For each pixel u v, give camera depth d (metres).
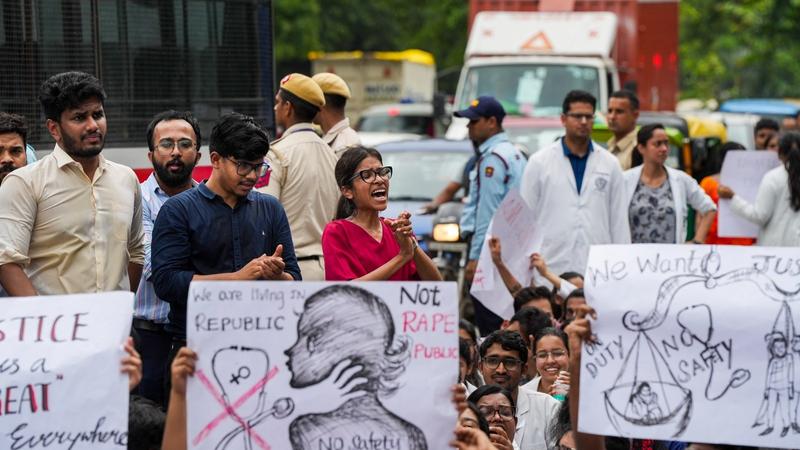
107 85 15.51
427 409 6.80
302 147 12.16
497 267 13.57
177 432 6.79
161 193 11.10
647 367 7.06
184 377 6.73
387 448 6.79
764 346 7.01
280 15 64.12
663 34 35.25
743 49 79.81
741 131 37.34
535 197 15.04
